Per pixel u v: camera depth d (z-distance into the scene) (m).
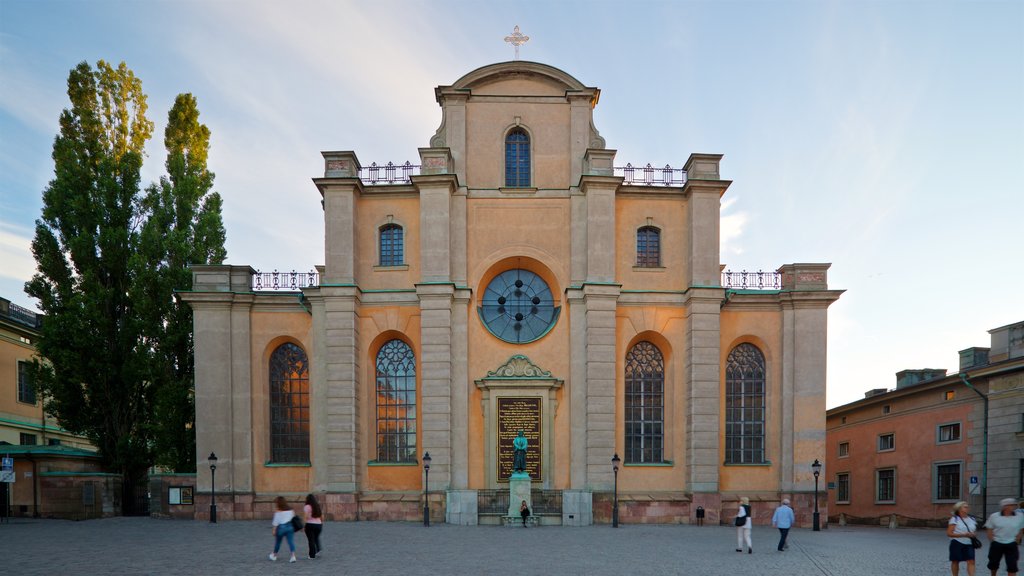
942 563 22.62
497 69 39.72
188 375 41.78
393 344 38.81
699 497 36.12
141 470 41.66
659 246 39.59
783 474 37.41
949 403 40.75
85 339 39.25
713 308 37.66
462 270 38.25
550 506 36.22
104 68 44.25
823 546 27.14
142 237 40.94
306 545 25.22
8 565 20.34
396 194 39.03
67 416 40.31
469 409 37.56
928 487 42.16
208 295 37.59
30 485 38.66
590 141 39.81
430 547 24.88
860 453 49.81
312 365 37.59
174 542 26.06
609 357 37.03
